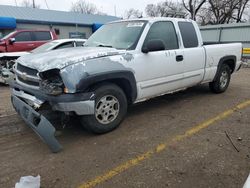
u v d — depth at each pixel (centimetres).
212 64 589
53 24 2766
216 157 333
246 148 357
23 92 401
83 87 347
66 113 355
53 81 351
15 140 393
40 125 346
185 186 277
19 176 300
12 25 2320
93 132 395
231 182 283
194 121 460
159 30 473
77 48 432
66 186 281
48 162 329
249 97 620
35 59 383
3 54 859
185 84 530
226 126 436
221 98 609
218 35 2094
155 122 455
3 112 525
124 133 409
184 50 509
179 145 368
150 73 444
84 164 322
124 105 418
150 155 341
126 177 294
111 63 382
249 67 1342
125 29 471
